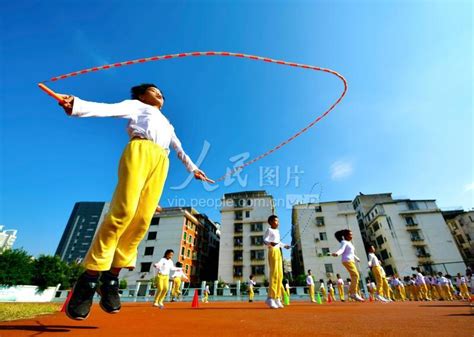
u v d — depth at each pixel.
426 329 1.54
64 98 1.49
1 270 23.08
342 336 1.38
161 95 2.22
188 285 32.78
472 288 15.68
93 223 101.81
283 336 1.41
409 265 30.14
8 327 1.64
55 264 26.89
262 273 31.81
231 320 2.27
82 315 1.52
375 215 34.81
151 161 1.79
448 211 37.59
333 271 30.03
